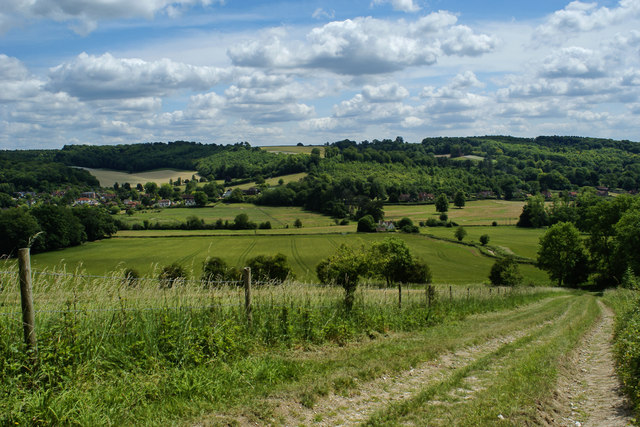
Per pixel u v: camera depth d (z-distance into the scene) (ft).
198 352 25.12
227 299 32.27
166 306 27.81
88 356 21.86
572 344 40.86
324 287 44.91
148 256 216.33
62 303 23.03
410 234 320.29
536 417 20.02
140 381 20.89
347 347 33.45
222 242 282.15
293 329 32.71
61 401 17.54
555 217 339.98
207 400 20.35
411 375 26.91
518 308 78.02
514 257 241.96
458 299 67.72
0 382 18.13
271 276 162.40
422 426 18.38
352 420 19.45
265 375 24.00
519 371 27.37
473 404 20.99
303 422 18.95
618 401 23.76
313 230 337.31
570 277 189.47
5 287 21.39
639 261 137.59
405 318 46.75
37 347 19.85
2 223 151.12
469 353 34.40
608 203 172.14
